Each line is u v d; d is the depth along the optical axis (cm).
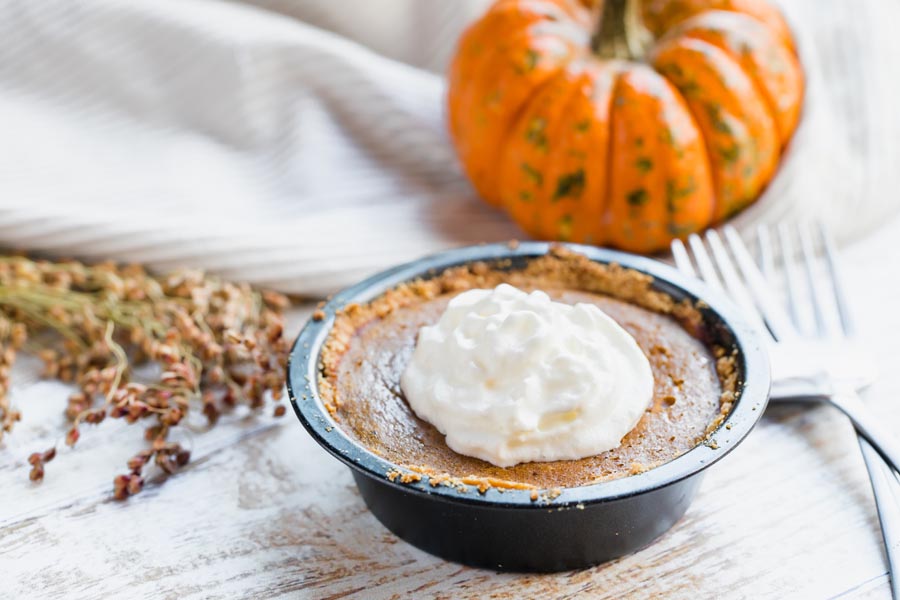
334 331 41
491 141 50
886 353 44
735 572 37
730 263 48
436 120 56
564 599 36
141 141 55
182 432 42
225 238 48
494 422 36
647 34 50
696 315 41
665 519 37
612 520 36
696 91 48
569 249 43
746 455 41
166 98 56
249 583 37
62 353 46
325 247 49
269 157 55
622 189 48
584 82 48
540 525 36
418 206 53
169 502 40
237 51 55
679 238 49
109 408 43
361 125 55
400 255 49
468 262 43
